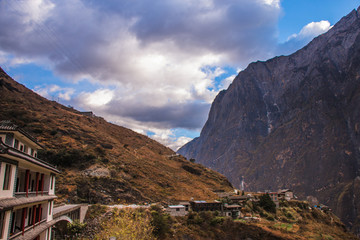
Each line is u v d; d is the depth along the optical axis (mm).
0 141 22625
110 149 110188
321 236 84750
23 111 112375
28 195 29344
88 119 151500
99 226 54188
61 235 50250
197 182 116812
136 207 65688
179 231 63469
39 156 85688
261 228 78000
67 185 76688
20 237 26641
